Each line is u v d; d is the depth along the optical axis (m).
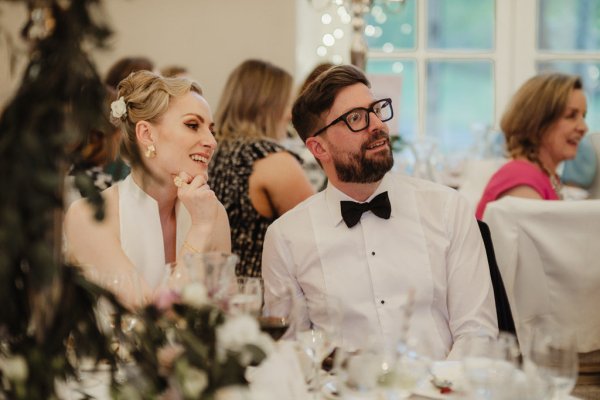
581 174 5.03
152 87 2.78
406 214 2.89
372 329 2.83
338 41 6.40
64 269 1.49
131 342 1.58
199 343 1.47
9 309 1.43
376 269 2.85
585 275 3.46
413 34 6.48
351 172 2.79
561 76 4.04
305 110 2.87
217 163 4.08
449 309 2.87
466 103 6.55
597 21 6.50
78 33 1.41
